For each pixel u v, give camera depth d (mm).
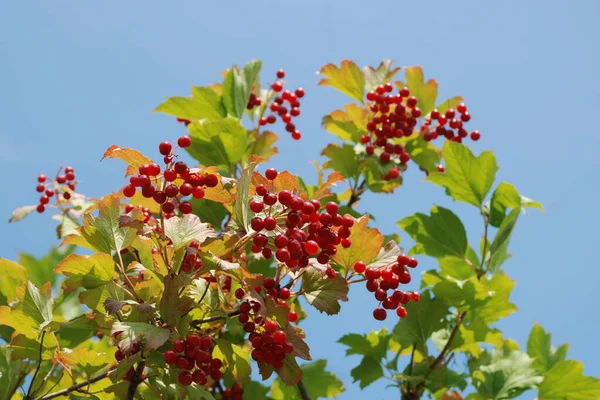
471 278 1500
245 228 1207
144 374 1246
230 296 1243
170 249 1214
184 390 1191
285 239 1179
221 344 1234
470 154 1570
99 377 1243
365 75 1681
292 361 1206
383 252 1253
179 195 1214
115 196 1249
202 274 1210
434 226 1578
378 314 1229
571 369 1556
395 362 1572
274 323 1191
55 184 1614
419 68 1665
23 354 1268
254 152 1642
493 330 1612
